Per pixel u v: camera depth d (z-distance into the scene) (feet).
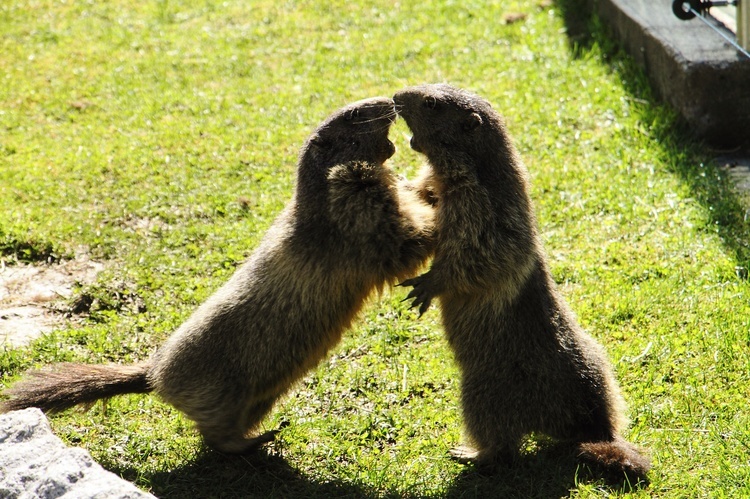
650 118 50.08
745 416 30.78
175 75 61.21
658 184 45.14
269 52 63.72
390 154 31.07
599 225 42.96
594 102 52.80
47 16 71.00
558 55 58.59
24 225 43.39
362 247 29.30
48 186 47.57
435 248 30.12
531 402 29.35
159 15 70.59
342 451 30.94
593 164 47.39
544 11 64.59
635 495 27.53
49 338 36.37
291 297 29.32
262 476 29.60
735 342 34.27
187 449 30.83
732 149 48.80
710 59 48.14
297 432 31.76
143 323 37.52
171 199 46.44
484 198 29.35
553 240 41.96
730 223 41.73
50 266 41.73
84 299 39.17
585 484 28.30
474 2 67.72
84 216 44.93
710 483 27.86
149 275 40.45
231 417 29.55
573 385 29.53
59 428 31.78
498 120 31.22
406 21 66.18
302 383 34.37
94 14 71.26
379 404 33.14
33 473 23.75
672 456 29.32
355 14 68.03
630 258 40.32
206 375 29.12
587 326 36.45
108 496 22.68
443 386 34.04
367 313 38.11
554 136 50.19
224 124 54.29
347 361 35.65
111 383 29.89
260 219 44.45
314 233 29.40
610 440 29.27
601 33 59.06
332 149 30.37
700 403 31.63
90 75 61.57
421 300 29.19
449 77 57.52
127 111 56.49
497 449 29.60
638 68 54.65
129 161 50.14
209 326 29.43
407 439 31.53
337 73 59.67
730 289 37.52
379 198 29.45
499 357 29.60
